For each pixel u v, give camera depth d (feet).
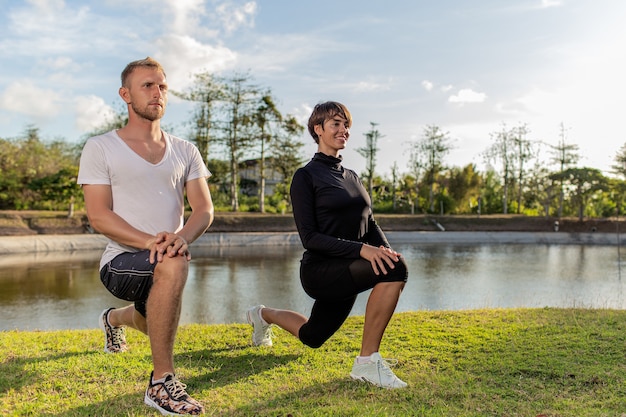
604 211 164.66
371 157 165.89
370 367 10.37
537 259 76.59
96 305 37.42
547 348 13.38
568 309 20.17
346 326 16.57
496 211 176.55
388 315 10.27
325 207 10.68
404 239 115.85
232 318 32.94
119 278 9.37
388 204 169.68
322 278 10.61
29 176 126.21
